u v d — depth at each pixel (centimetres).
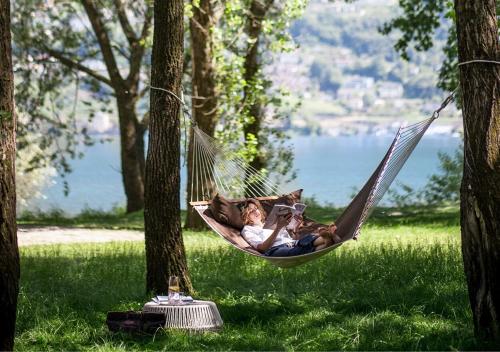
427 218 2588
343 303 1065
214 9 2267
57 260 1524
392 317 979
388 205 2984
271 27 2320
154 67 1127
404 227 2325
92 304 1064
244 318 1008
